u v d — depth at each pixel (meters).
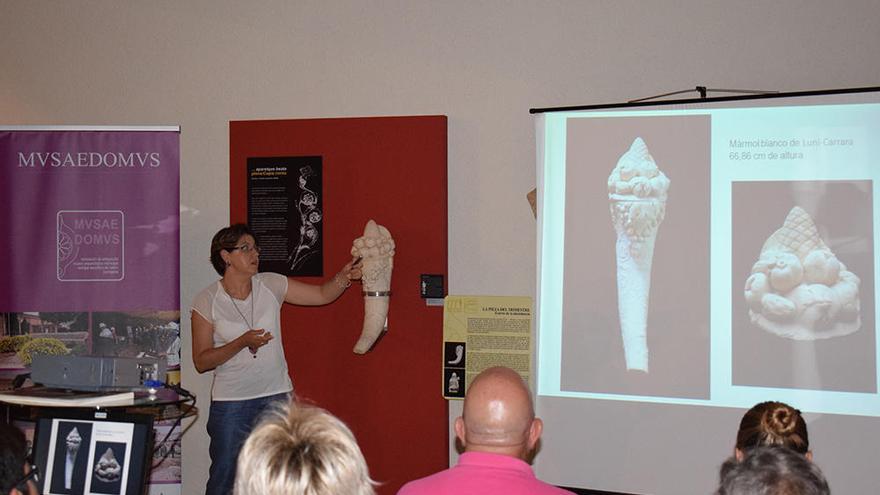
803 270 3.83
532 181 4.46
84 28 4.93
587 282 4.13
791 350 3.83
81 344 4.54
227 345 3.98
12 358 4.53
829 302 3.79
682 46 4.27
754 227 3.91
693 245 3.99
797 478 1.62
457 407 4.59
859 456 3.73
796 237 3.85
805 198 3.85
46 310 4.53
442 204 4.49
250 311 4.18
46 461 2.78
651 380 4.02
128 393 3.22
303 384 4.66
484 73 4.51
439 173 4.49
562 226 4.18
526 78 4.46
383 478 4.57
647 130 4.07
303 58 4.72
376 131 4.56
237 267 4.13
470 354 4.46
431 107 4.57
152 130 4.52
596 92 4.37
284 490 1.42
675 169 4.03
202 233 4.86
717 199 3.96
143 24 4.89
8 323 4.54
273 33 4.75
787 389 3.83
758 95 3.91
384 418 4.57
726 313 3.93
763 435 2.45
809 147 3.85
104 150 4.52
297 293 4.40
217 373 4.15
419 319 4.52
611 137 4.12
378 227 4.41
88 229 4.52
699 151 4.00
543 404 4.17
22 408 4.27
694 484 3.95
